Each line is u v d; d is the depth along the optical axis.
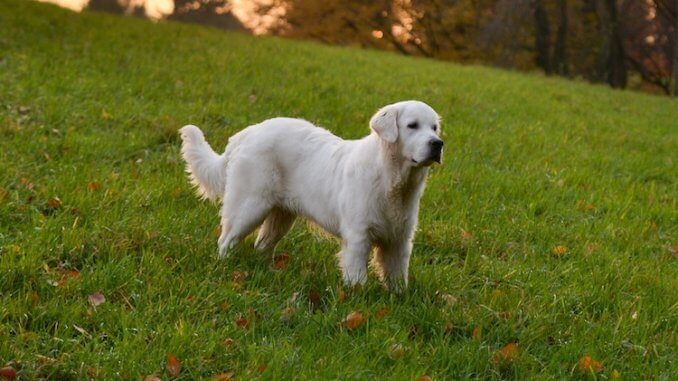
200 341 5.05
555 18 40.94
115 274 5.85
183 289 5.82
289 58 19.84
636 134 16.20
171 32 22.89
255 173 6.65
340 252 6.44
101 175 8.66
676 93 38.81
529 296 6.52
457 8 40.84
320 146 6.63
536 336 5.74
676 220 9.71
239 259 6.65
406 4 41.66
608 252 7.98
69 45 17.09
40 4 25.36
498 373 5.21
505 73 26.30
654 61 44.34
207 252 6.71
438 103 15.95
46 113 10.98
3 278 5.60
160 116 11.71
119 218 7.22
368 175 6.11
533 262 7.56
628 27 43.28
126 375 4.63
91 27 21.03
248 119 12.38
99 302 5.50
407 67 22.52
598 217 9.52
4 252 6.16
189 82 14.62
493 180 10.23
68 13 24.17
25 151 9.28
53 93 12.32
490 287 6.72
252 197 6.66
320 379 4.75
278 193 6.73
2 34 17.20
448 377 5.13
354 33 42.53
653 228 9.23
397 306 5.96
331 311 5.68
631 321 6.18
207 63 16.95
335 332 5.50
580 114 18.09
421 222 8.33
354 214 6.16
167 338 5.05
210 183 7.12
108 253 6.35
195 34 23.39
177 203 8.17
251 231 6.79
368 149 6.16
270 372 4.74
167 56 17.48
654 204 10.13
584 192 10.50
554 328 5.94
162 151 10.34
